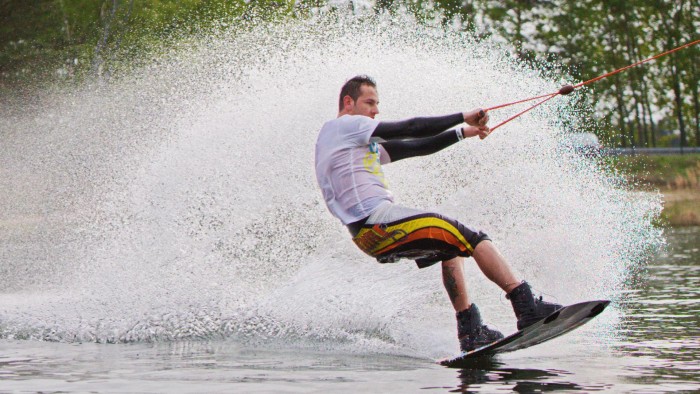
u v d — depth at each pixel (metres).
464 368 17.77
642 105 168.12
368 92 19.91
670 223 82.19
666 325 23.62
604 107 158.00
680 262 44.75
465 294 19.42
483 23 142.00
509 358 18.92
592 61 149.38
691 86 164.88
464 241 18.70
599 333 22.33
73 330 22.31
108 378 16.91
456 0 116.19
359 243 19.50
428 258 19.33
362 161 19.30
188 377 16.95
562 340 21.20
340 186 19.34
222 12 72.19
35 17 88.50
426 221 18.69
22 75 87.69
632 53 158.25
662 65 162.75
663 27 161.50
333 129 19.52
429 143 20.27
